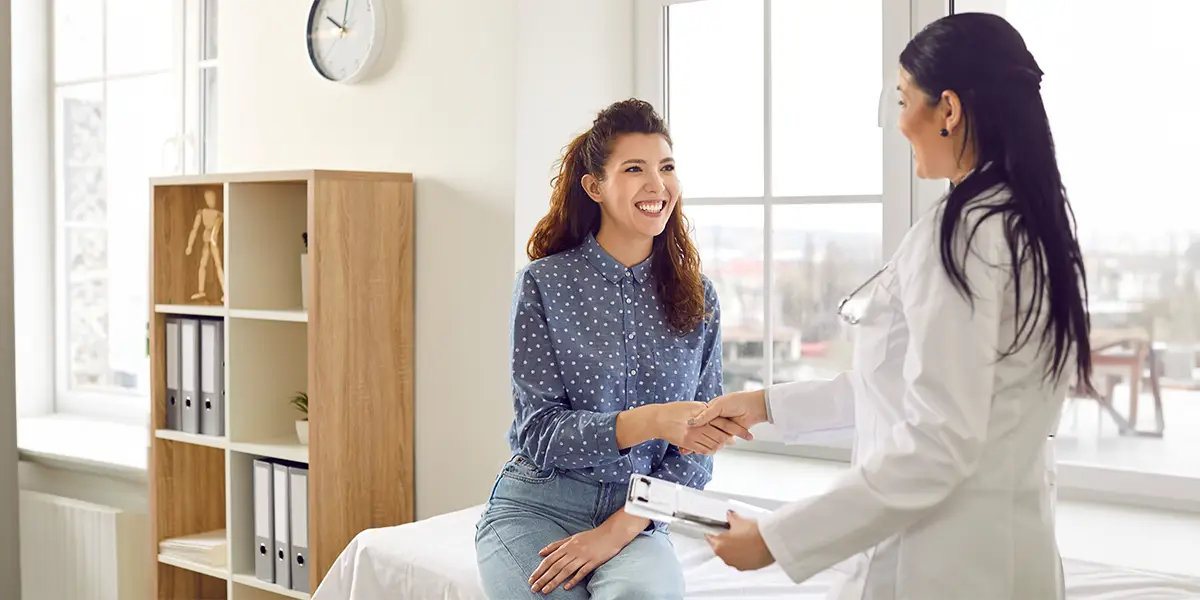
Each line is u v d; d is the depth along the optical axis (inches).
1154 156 90.1
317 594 89.5
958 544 50.2
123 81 149.3
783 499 92.5
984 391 48.9
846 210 102.4
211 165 139.9
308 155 118.6
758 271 107.6
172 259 118.9
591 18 107.5
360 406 104.9
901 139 97.4
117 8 149.8
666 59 111.3
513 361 78.7
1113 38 91.2
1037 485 51.9
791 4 104.4
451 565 79.8
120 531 122.0
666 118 111.7
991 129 50.8
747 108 107.4
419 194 108.5
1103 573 74.7
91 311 153.9
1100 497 92.4
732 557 53.2
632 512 58.2
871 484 49.8
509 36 100.7
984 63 50.8
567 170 81.7
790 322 106.1
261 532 108.3
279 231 114.4
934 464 48.5
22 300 153.9
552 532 76.1
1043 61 94.3
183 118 140.9
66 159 155.3
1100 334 93.0
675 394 80.7
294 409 116.8
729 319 109.6
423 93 107.8
